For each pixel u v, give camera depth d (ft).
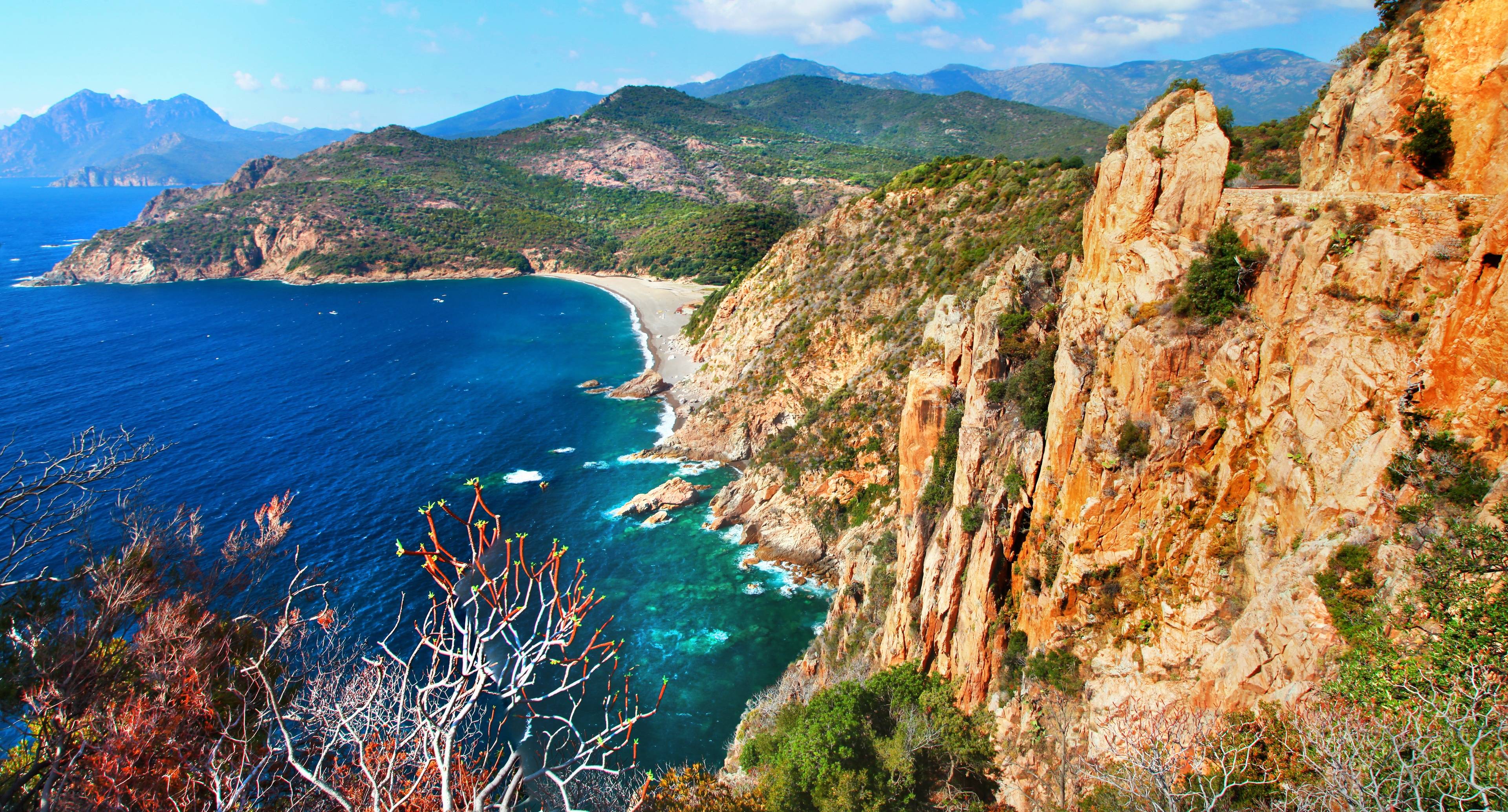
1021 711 103.14
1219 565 83.56
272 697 47.78
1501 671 50.57
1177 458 87.35
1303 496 74.69
